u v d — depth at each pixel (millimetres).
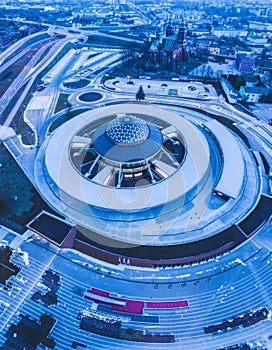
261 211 83938
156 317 62312
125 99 159375
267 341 58625
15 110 143875
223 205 84688
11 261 72250
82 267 71500
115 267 71375
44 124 132000
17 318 61750
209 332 60062
